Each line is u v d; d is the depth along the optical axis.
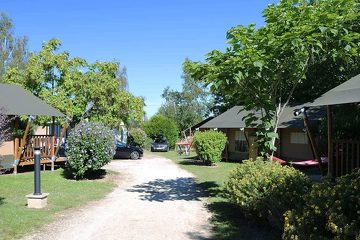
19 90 20.72
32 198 9.80
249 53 8.46
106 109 28.22
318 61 9.95
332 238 4.56
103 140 15.73
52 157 18.72
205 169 20.80
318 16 8.34
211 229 7.91
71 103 26.42
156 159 29.20
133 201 11.20
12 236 7.16
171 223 8.45
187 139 40.34
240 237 7.22
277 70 9.45
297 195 6.47
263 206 7.38
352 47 9.38
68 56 27.17
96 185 14.23
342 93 10.48
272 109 9.82
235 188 8.38
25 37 52.81
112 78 29.11
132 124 45.31
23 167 19.47
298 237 4.84
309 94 25.02
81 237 7.26
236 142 27.27
